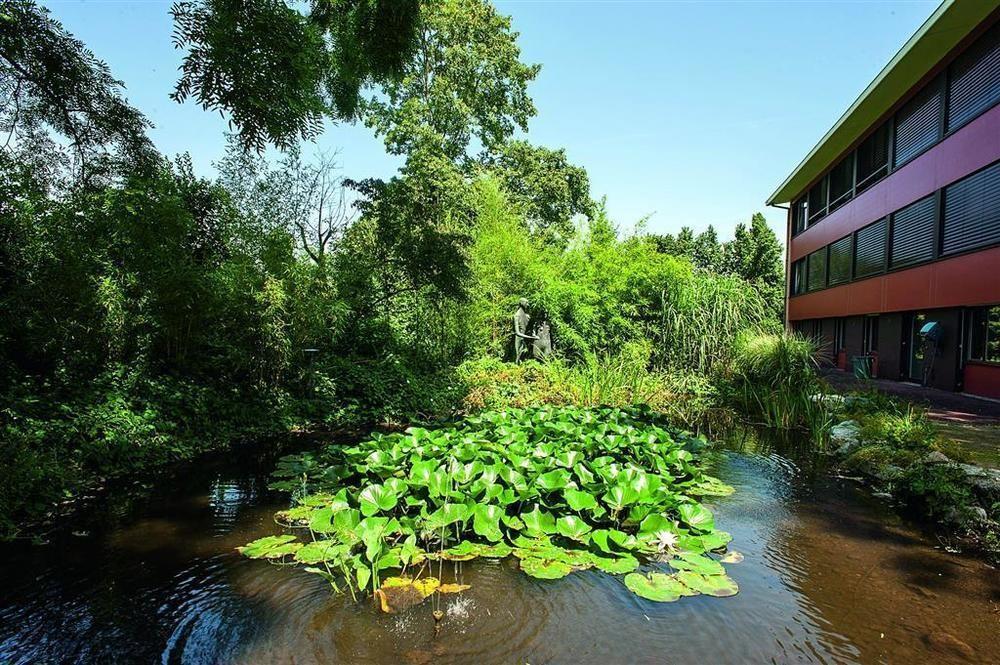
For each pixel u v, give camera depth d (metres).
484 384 9.55
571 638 2.41
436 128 19.92
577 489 3.84
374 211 9.58
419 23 6.08
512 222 13.56
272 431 6.79
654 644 2.38
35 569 3.07
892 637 2.46
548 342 11.30
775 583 2.98
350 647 2.34
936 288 11.12
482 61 20.14
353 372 8.57
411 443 4.92
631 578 2.94
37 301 5.06
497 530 3.41
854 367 14.14
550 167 23.44
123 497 4.35
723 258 35.06
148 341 5.96
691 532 3.54
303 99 4.61
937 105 11.45
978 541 3.60
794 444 6.71
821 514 4.13
